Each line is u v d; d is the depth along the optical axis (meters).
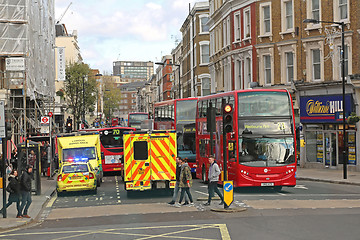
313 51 39.66
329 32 37.38
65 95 86.00
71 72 79.31
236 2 48.66
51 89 55.22
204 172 30.00
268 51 43.69
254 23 45.41
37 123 46.94
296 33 40.66
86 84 80.12
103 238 14.13
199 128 31.12
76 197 26.12
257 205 19.80
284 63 42.16
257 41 44.88
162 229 15.20
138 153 24.08
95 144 32.22
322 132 38.50
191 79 77.75
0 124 18.91
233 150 24.44
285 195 23.25
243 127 24.27
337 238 12.81
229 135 24.67
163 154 24.23
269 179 24.00
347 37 35.84
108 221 17.39
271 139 24.27
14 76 41.19
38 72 46.50
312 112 38.78
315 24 39.25
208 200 20.36
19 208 18.84
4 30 40.84
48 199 25.62
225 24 53.06
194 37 74.00
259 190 25.80
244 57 47.72
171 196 24.73
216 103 27.47
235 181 24.19
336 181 29.36
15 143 44.34
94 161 31.50
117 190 28.78
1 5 40.81
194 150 34.94
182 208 19.92
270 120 24.41
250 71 46.81
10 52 40.94
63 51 67.75
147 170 24.12
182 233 14.35
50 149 36.44
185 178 20.50
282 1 42.22
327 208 18.50
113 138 39.03
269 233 13.81
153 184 24.19
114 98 164.00
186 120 35.19
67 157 31.53
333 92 37.09
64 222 17.83
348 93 35.66
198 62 71.94
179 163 20.84
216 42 57.53
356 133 35.12
